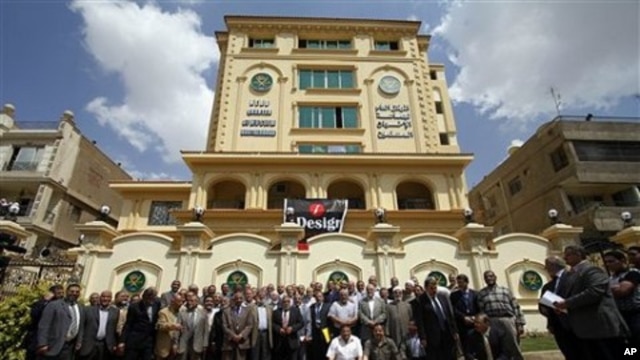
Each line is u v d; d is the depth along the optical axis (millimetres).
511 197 31188
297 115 24297
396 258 12836
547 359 8453
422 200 23000
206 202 20375
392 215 19688
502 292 7191
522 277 12672
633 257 6086
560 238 13281
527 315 12141
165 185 25438
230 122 23734
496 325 6906
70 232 30031
